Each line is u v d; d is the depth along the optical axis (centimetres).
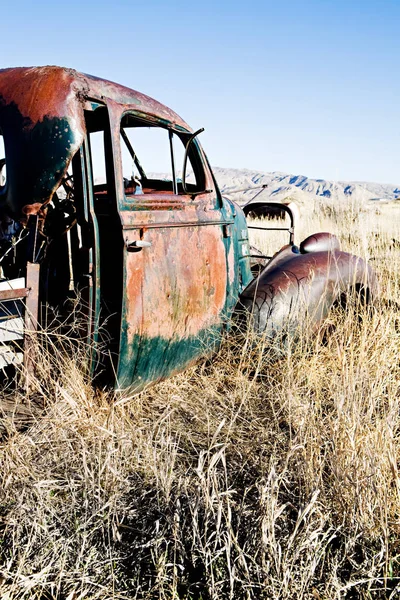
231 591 186
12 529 211
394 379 332
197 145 336
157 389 334
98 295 273
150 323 288
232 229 370
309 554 198
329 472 258
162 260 294
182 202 313
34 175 252
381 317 393
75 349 289
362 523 219
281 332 365
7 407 272
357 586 197
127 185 360
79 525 213
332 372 352
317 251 423
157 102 314
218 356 364
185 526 218
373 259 582
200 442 285
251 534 212
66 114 251
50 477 241
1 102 261
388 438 250
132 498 237
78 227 297
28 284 269
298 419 293
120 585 195
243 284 404
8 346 274
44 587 190
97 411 282
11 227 319
